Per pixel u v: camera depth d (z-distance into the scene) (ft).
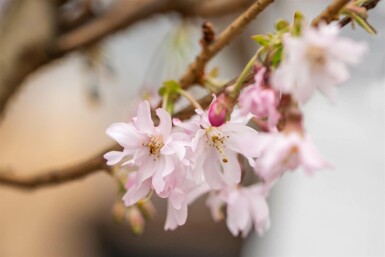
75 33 2.29
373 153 3.21
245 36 2.74
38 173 1.97
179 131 1.57
